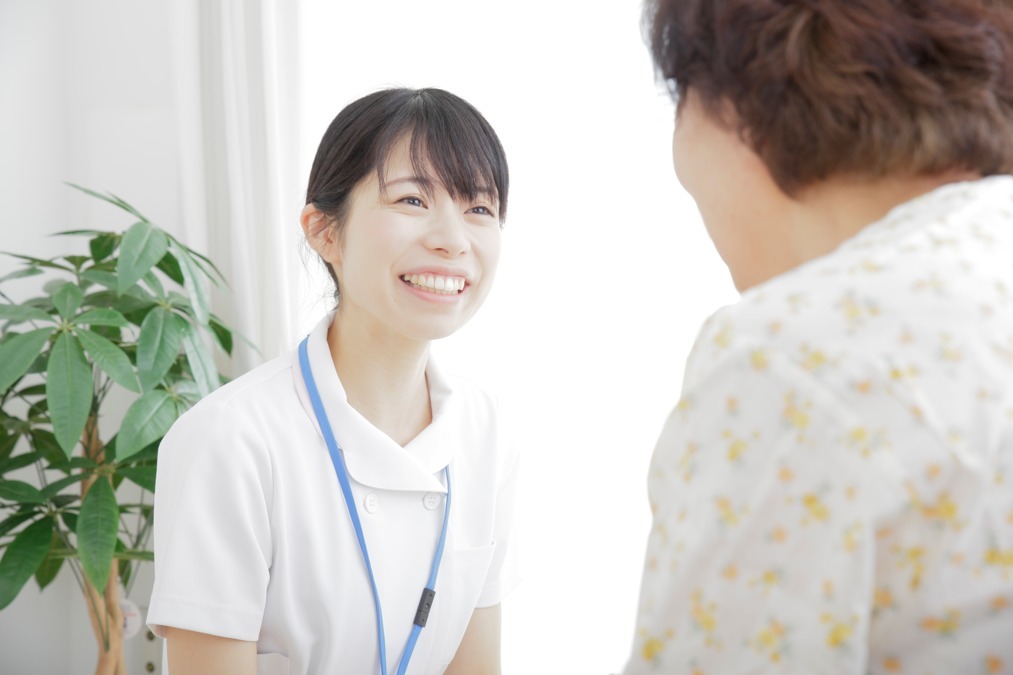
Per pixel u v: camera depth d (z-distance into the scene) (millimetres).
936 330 516
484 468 1337
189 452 1108
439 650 1272
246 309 2361
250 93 2359
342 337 1226
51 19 2465
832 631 485
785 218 649
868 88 584
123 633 2250
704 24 650
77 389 1846
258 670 1153
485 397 1384
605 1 2363
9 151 2459
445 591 1243
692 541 523
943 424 493
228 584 1084
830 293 539
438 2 2385
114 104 2479
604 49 2367
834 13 591
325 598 1148
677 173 712
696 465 536
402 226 1142
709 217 688
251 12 2344
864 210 621
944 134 586
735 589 511
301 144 2338
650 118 2359
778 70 597
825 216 631
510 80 2387
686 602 526
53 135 2480
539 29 2381
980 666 500
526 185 2395
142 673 2494
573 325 2400
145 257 1957
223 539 1092
